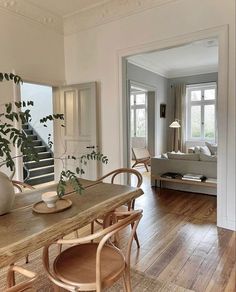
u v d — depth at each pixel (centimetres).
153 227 304
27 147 145
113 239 261
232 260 228
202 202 399
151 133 740
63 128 443
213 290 188
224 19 284
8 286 123
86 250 164
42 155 610
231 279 201
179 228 301
